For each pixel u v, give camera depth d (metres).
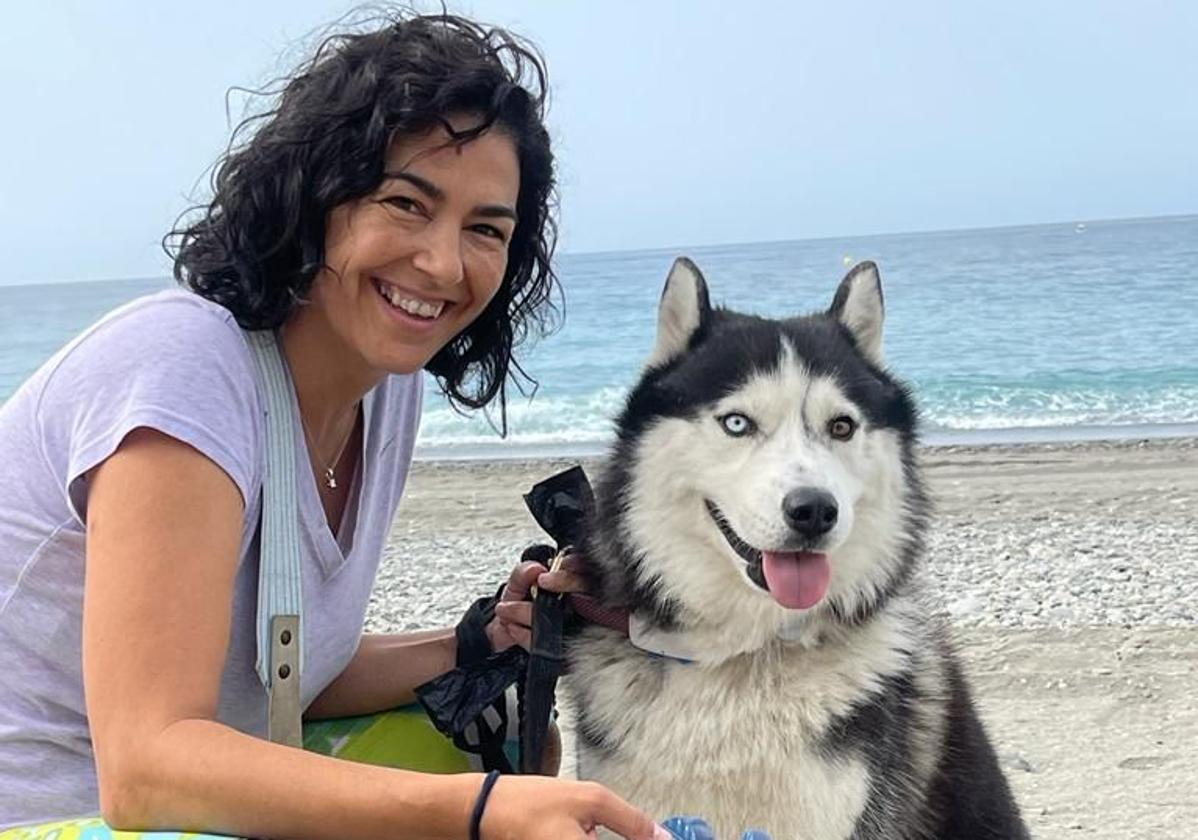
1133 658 2.68
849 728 1.28
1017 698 2.45
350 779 0.95
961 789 1.42
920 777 1.36
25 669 1.06
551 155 1.23
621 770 1.30
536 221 1.26
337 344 1.15
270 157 1.11
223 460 1.02
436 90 1.09
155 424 1.00
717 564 1.32
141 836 0.96
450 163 1.11
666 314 1.45
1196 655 2.68
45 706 1.07
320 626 1.17
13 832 1.01
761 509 1.28
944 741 1.41
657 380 1.42
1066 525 4.30
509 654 1.32
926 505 1.46
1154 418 7.35
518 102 1.15
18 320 24.11
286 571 1.10
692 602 1.31
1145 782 2.00
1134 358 9.61
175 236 1.17
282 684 1.10
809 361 1.38
